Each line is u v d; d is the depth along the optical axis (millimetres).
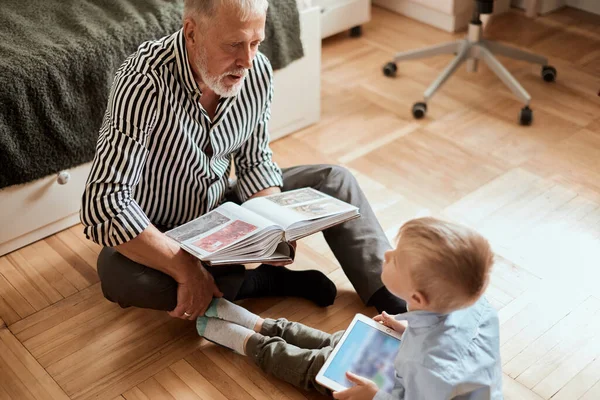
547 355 1777
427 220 1359
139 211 1644
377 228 1890
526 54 2898
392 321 1614
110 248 1761
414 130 2676
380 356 1560
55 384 1734
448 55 3180
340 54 3201
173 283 1699
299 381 1658
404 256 1346
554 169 2443
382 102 2855
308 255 2102
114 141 1608
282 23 2400
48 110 2004
